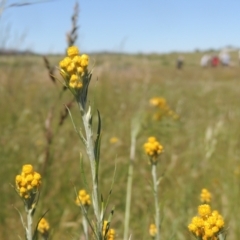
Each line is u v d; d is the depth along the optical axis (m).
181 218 4.21
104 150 5.95
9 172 5.00
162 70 24.31
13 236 4.11
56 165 4.96
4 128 6.20
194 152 6.09
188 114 9.59
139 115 4.54
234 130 7.24
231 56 63.25
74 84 1.35
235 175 5.36
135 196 4.91
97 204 1.34
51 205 4.43
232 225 4.03
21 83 8.65
